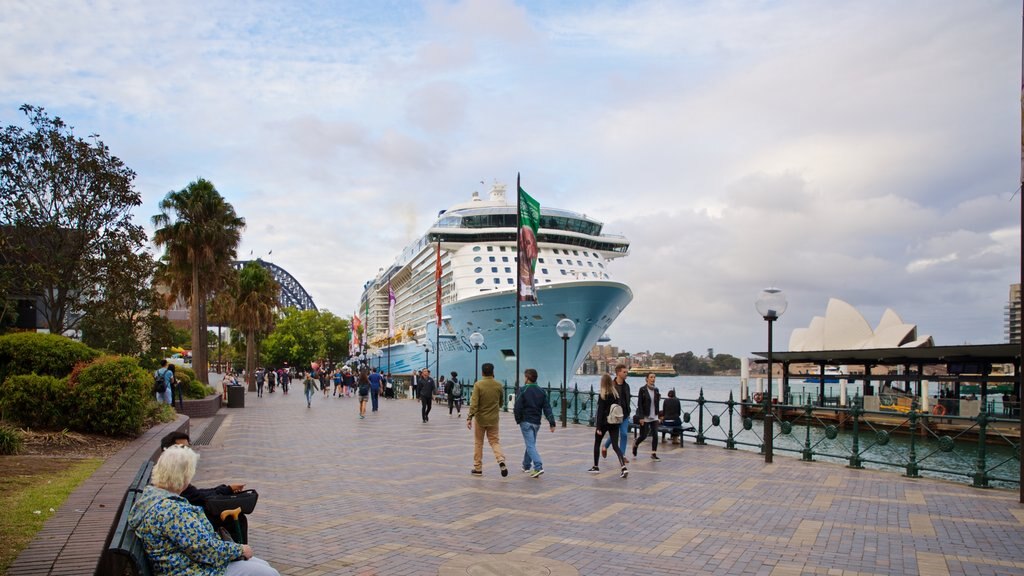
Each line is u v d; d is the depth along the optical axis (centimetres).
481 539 761
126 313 2864
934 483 1155
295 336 10675
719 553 713
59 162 2586
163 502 450
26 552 489
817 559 695
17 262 2588
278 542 745
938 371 5766
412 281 6731
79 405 1216
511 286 4678
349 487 1085
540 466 1177
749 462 1410
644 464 1369
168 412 1675
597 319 4091
